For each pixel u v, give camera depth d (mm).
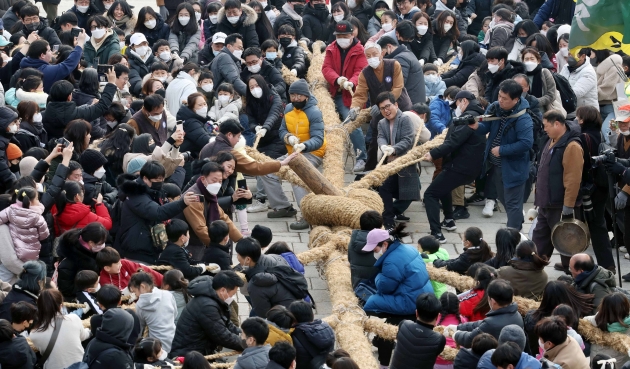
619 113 12039
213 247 10484
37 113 12867
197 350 9078
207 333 9055
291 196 15758
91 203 11227
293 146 14273
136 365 8180
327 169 14320
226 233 10445
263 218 14711
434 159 13586
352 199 12852
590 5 10258
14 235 10188
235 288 9164
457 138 13422
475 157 13562
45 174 11461
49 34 18312
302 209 13070
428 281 10320
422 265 10297
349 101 16922
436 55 19547
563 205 12289
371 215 10930
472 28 22094
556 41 17953
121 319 7992
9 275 10273
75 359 8500
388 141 14445
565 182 12180
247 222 14281
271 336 8508
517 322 8914
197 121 13984
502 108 13164
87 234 9734
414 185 14047
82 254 9797
